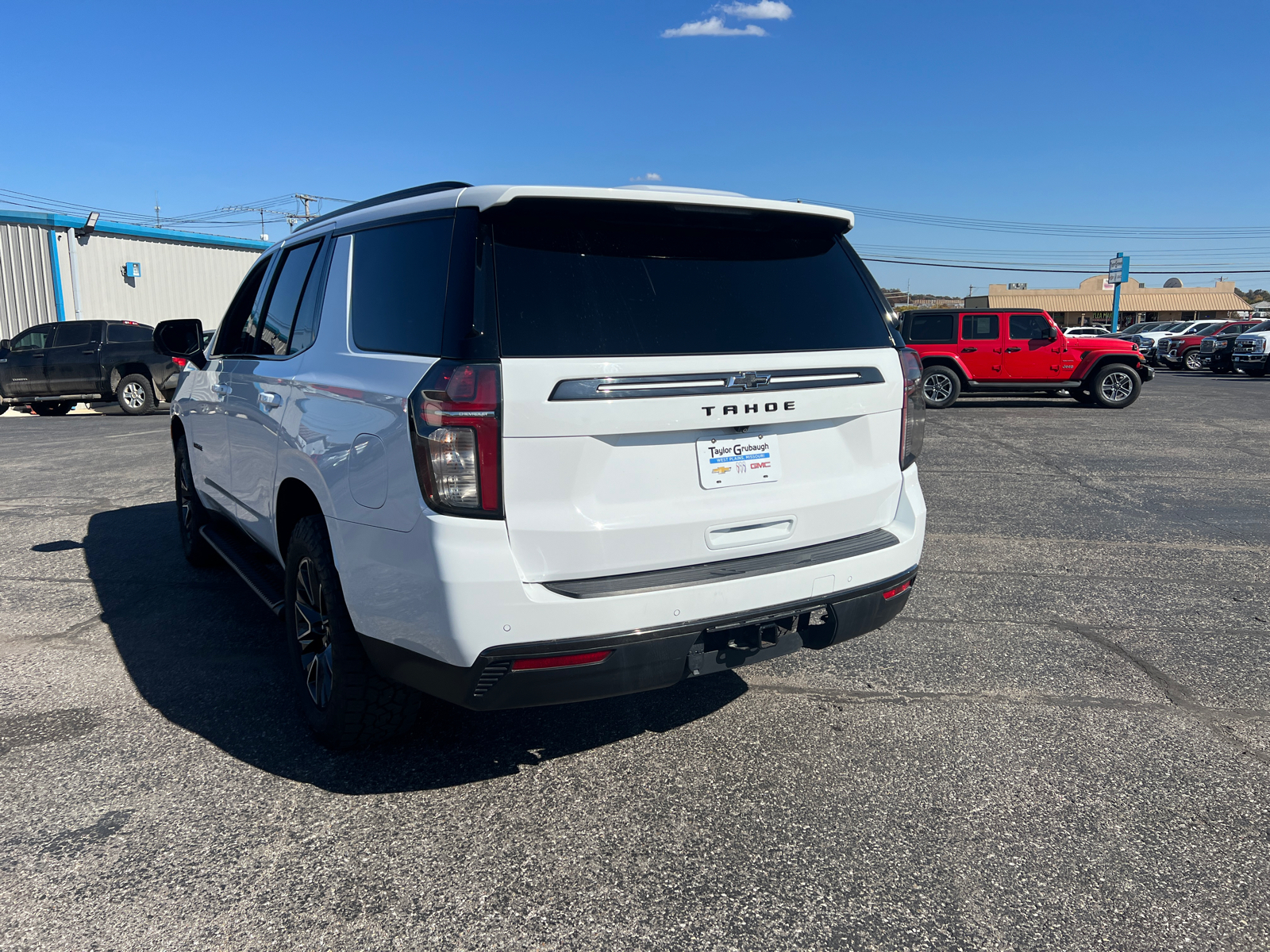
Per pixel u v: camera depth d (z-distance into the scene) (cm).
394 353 263
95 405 1861
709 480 264
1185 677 382
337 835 257
